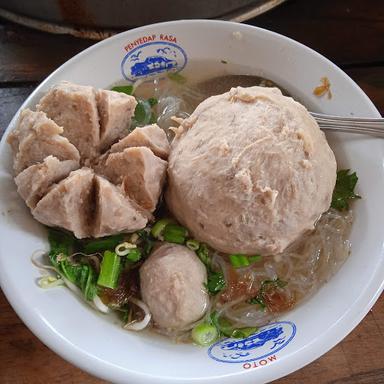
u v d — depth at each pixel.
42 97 0.22
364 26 0.29
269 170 0.19
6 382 0.21
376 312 0.22
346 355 0.21
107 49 0.24
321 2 0.30
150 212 0.21
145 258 0.21
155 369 0.18
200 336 0.20
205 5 0.27
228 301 0.22
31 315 0.18
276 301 0.21
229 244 0.21
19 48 0.28
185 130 0.22
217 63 0.26
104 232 0.20
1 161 0.21
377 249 0.20
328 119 0.23
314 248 0.22
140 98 0.26
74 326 0.19
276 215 0.20
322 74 0.24
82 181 0.19
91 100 0.20
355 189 0.22
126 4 0.26
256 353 0.19
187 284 0.20
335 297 0.20
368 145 0.22
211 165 0.20
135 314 0.21
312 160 0.20
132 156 0.20
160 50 0.25
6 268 0.19
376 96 0.27
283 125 0.20
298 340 0.19
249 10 0.28
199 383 0.17
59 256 0.20
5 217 0.20
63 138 0.20
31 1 0.27
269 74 0.25
